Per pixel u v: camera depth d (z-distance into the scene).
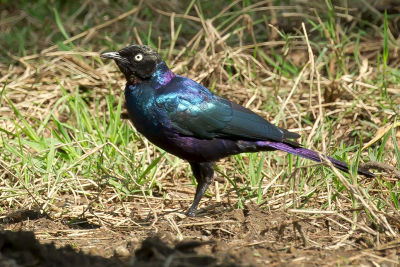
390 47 16.53
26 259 6.86
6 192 10.59
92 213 9.62
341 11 18.02
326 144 12.65
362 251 7.87
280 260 7.60
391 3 17.88
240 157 12.03
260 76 16.06
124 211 10.24
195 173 10.46
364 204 8.35
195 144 10.02
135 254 7.10
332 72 15.48
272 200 10.23
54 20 19.62
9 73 15.84
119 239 8.79
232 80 15.64
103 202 10.64
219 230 8.91
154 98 9.86
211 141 10.05
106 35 18.06
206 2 20.23
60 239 8.84
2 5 20.97
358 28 17.78
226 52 15.32
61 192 11.09
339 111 13.85
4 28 19.31
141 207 10.57
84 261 7.13
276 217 9.26
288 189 10.22
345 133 12.59
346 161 10.44
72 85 15.12
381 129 11.31
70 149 11.60
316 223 9.07
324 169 10.52
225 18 19.34
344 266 7.38
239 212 9.42
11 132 12.45
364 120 13.54
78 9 20.41
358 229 8.73
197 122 9.87
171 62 16.33
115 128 12.42
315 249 8.03
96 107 14.05
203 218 9.52
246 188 10.48
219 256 7.43
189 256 6.76
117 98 14.77
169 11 19.73
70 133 12.78
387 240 8.26
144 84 10.05
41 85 15.38
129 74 10.07
